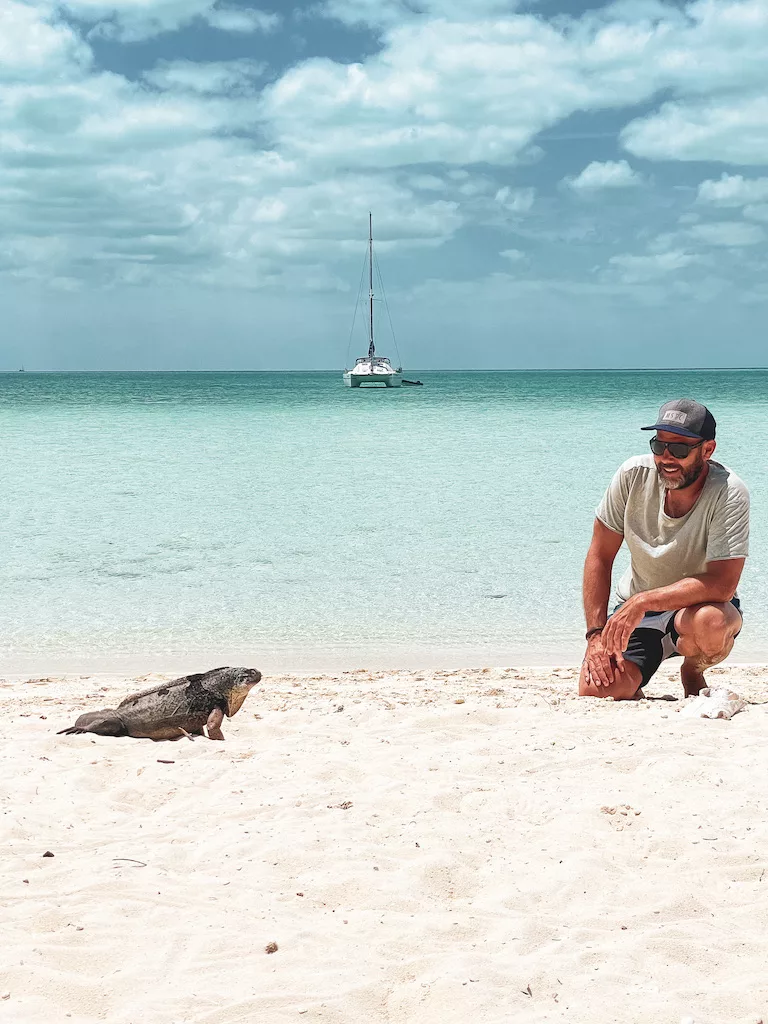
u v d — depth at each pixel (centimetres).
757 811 384
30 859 364
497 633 672
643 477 495
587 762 422
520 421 2738
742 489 484
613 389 6309
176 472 1481
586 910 342
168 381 10969
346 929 335
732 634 494
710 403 3862
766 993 295
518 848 369
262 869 359
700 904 342
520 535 964
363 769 423
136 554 879
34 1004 290
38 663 616
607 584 515
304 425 2598
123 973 309
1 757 441
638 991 298
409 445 1956
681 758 419
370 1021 287
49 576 793
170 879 355
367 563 842
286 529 1002
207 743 461
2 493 1245
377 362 6234
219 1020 283
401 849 369
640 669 504
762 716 468
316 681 577
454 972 306
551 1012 287
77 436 2167
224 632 673
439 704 516
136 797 407
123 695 548
